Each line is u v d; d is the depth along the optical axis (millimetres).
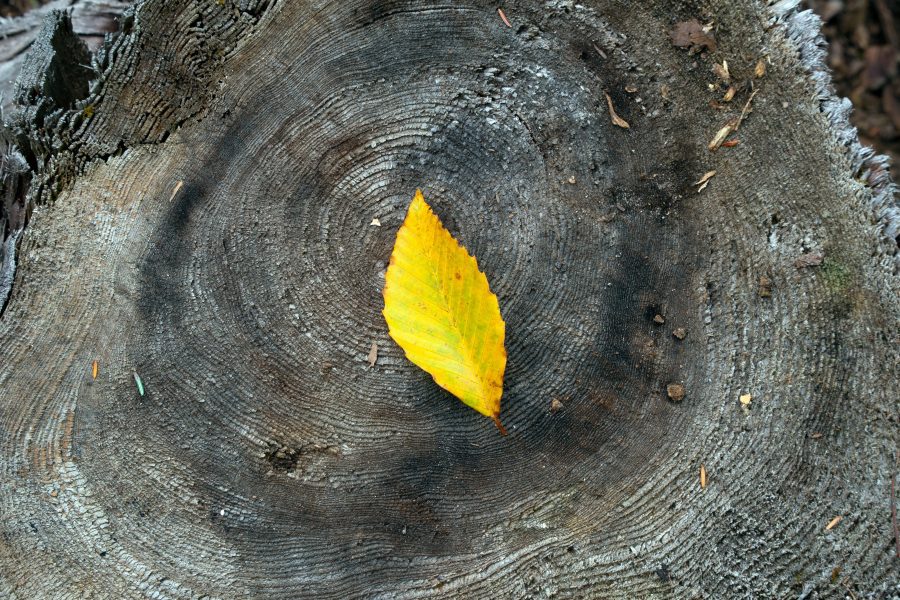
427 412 736
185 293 737
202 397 734
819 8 1257
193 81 742
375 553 729
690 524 724
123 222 740
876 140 1183
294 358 737
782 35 736
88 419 731
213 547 727
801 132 734
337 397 737
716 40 743
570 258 739
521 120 741
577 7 743
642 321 739
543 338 738
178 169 743
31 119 740
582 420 736
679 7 743
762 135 738
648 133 744
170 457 731
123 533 726
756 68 739
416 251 707
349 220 741
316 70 742
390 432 735
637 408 735
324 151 741
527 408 737
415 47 741
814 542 716
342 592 726
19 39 888
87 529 725
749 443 725
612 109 744
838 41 1241
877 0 1231
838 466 720
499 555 727
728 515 722
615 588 721
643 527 726
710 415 731
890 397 720
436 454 735
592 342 738
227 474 731
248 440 733
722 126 742
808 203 732
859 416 722
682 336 736
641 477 731
